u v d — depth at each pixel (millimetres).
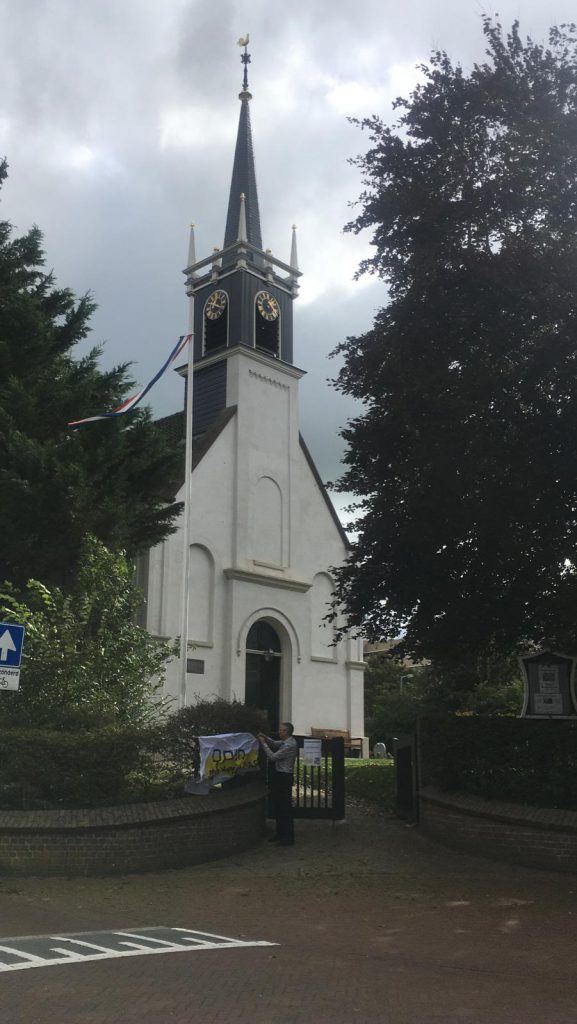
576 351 13883
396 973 6590
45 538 17859
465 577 15836
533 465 14102
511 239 15047
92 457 17766
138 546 20406
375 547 16172
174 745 12766
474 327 14742
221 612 29625
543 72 15781
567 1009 5715
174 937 7684
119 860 11367
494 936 7992
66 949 7004
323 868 11438
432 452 14477
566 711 13062
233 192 35656
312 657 32406
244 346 32312
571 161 14859
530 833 11680
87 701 13742
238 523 30656
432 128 16359
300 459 34000
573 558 15516
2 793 11656
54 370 19688
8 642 11203
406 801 14812
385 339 15961
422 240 15758
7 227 20219
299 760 14617
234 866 11805
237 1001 5652
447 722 13195
